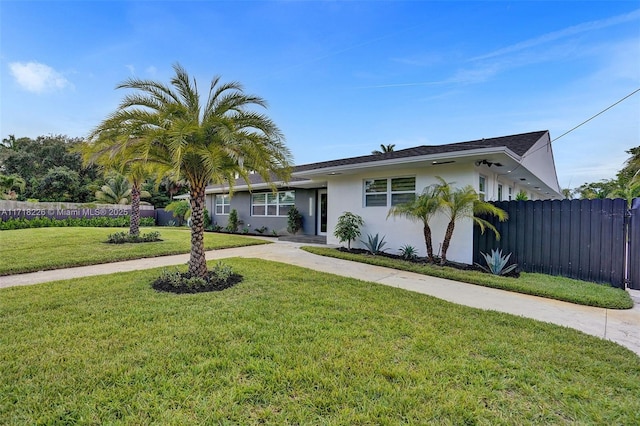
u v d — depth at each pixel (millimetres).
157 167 7223
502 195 11555
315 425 2129
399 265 7957
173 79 5840
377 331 3693
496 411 2309
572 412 2312
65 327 3672
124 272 6730
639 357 3189
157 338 3389
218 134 5488
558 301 5277
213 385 2543
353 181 10914
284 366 2848
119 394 2408
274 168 6391
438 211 8789
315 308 4461
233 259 8453
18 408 2256
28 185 26922
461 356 3119
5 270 6664
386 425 2137
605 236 6660
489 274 7145
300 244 12633
